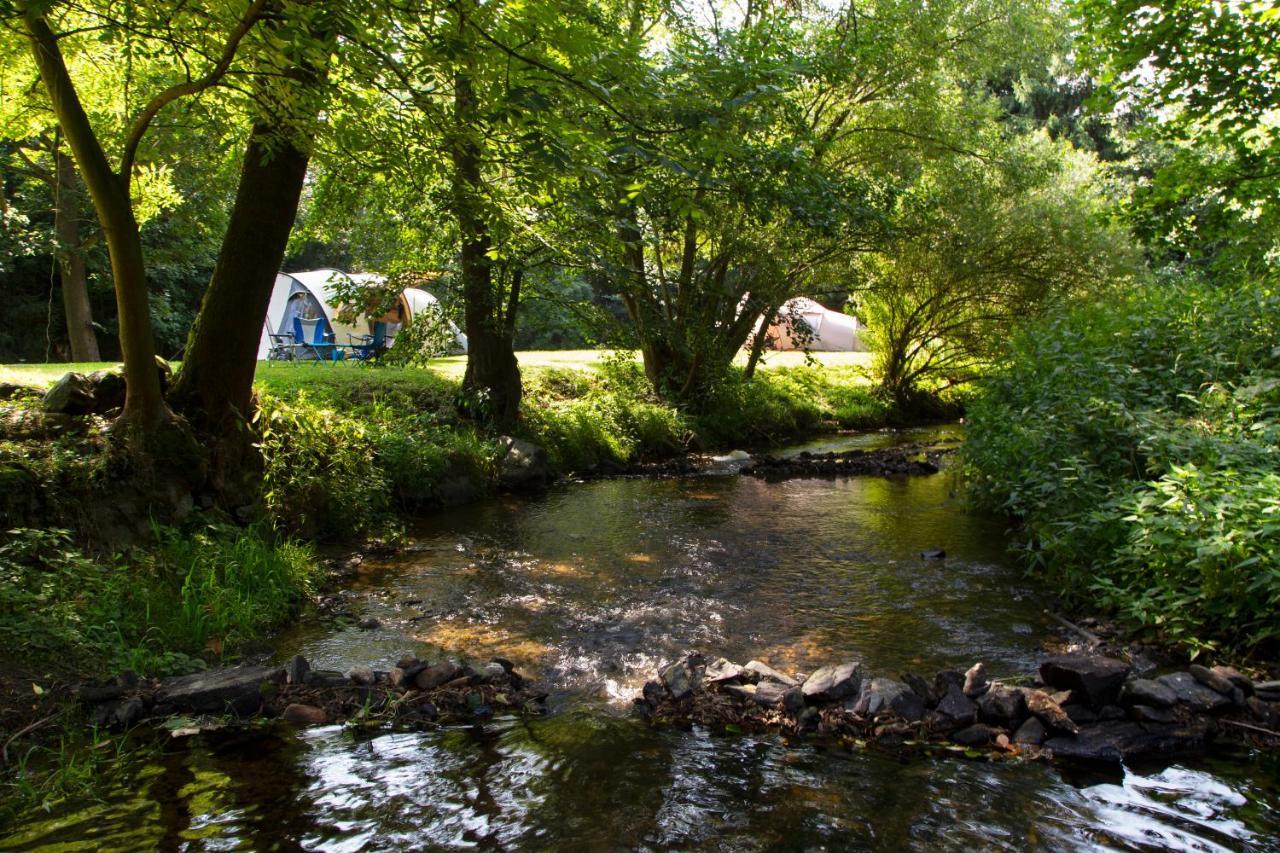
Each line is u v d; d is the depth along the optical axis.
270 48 5.68
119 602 6.02
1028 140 23.50
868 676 5.18
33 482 6.66
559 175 6.00
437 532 9.88
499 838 3.57
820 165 17.33
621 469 14.88
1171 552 6.18
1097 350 9.94
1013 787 4.07
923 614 6.89
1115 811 3.84
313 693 5.08
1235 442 7.18
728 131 6.16
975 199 20.33
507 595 7.44
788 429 20.33
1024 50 19.48
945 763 4.32
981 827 3.70
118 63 9.66
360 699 5.06
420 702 5.04
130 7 5.87
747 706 4.98
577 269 12.94
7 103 11.64
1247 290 10.41
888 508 11.41
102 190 7.07
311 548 8.18
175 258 23.48
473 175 8.67
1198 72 10.79
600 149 5.42
